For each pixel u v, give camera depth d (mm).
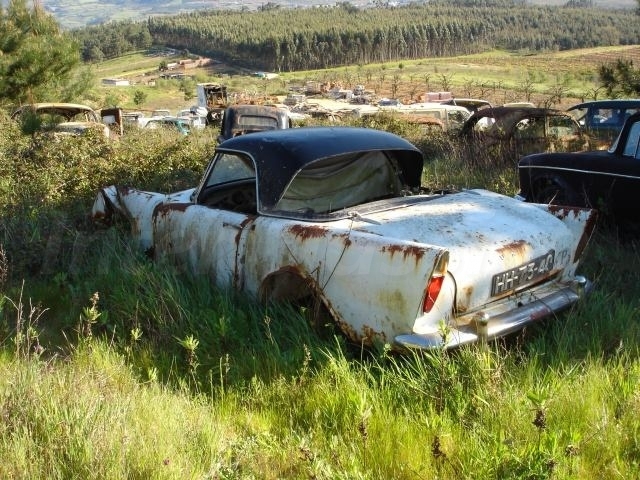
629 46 156625
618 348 3787
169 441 2994
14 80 22516
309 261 4020
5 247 5824
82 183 7926
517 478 2604
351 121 16750
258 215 4539
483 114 11352
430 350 3482
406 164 5238
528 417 3127
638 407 3223
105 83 119438
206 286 4688
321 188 4762
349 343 4000
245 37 172125
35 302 5137
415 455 2969
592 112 13047
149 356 4109
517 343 4035
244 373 3871
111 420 3045
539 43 177750
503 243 3967
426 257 3479
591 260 5609
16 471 2762
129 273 5062
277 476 2887
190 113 34719
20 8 24016
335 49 156500
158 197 5645
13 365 3752
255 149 4734
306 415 3404
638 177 6160
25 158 8984
